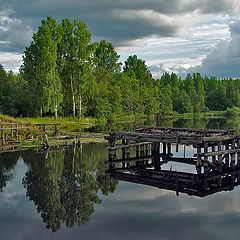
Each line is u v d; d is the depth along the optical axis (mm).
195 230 15172
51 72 67938
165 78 157375
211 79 168125
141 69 116688
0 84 71812
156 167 29703
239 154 27359
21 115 68562
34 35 69812
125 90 93500
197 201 19469
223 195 20625
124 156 32844
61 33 73000
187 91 150625
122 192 21703
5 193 22047
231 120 92750
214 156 27188
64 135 49875
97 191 22062
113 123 76875
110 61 102312
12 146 41156
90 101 80750
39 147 40844
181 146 42312
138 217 17031
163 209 18156
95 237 14758
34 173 27500
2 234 15492
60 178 25797
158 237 14500
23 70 71125
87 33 74625
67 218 17266
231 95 157250
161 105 114438
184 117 112812
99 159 33562
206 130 29844
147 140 28562
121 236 14750
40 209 18859
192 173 27031
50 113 75062
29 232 15633
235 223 15945
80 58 74188
